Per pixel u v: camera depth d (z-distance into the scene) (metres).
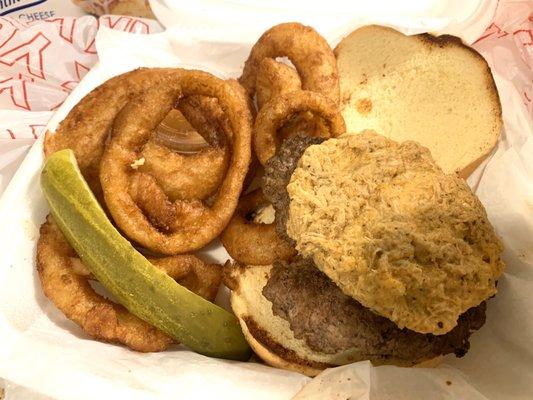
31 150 0.25
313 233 0.19
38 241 0.23
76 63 0.30
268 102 0.24
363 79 0.28
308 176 0.20
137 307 0.21
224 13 0.30
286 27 0.26
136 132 0.23
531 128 0.25
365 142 0.21
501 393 0.20
